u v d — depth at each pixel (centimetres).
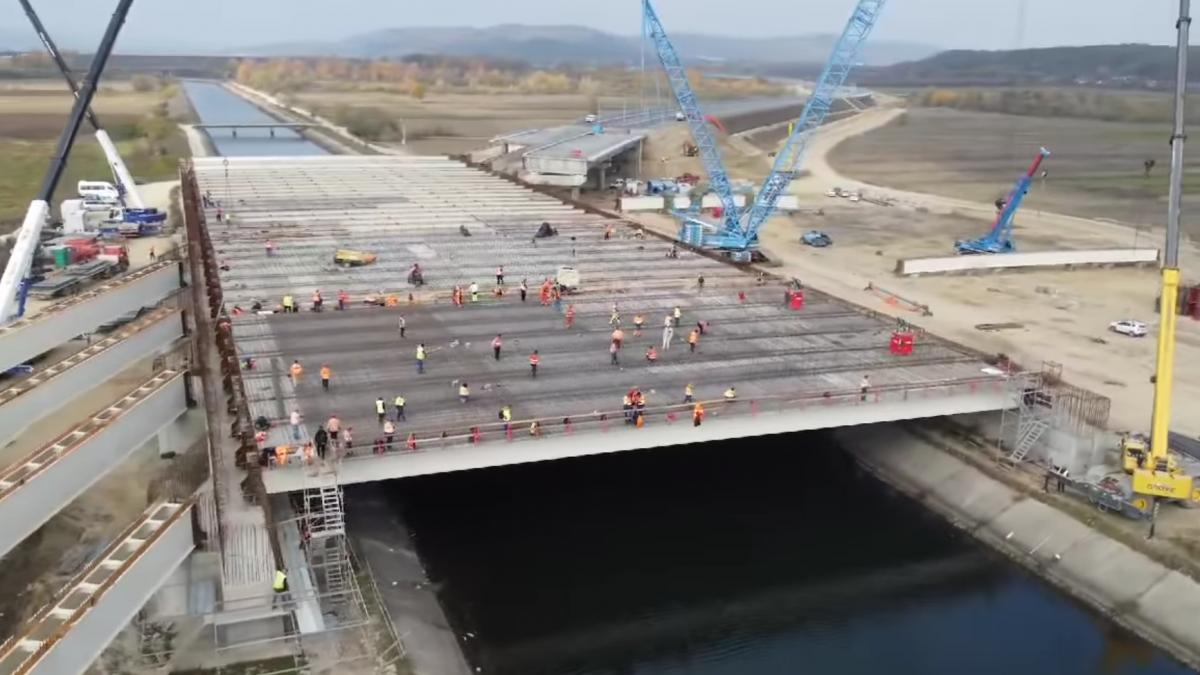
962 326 9525
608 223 12625
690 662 4891
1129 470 5869
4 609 4659
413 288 8756
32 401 5431
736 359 6906
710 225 13950
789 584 5606
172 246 12962
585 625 5159
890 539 6128
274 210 12794
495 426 5375
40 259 11156
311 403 5825
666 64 15000
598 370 6581
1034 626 5188
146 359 7969
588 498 6662
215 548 4547
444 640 4903
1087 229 15950
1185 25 5475
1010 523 6012
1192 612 4938
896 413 6134
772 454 7488
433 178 16350
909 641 5069
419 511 6397
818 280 11662
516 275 9431
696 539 6100
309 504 5109
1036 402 6406
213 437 5522
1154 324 9738
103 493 5809
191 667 4172
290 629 4438
